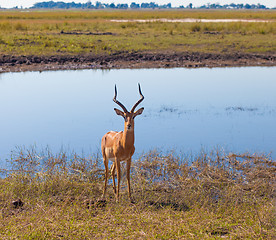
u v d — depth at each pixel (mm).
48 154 34719
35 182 28641
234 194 27672
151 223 22266
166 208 25141
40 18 194125
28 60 82562
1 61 81250
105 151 27281
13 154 35250
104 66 81938
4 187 27375
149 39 104625
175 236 20547
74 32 116000
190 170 32688
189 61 86625
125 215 23312
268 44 99312
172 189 29156
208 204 26094
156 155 34938
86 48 91938
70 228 21203
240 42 102000
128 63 84250
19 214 23406
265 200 26312
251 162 33969
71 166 32688
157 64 83875
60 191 27484
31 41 96438
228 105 53188
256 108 51844
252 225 22000
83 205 24641
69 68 80000
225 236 21016
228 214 24000
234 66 83938
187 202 26312
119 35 111500
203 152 36000
